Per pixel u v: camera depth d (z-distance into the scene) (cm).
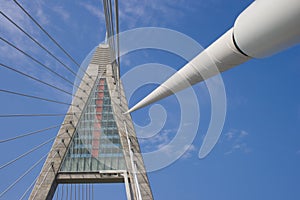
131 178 2267
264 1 162
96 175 2398
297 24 147
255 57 194
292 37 157
